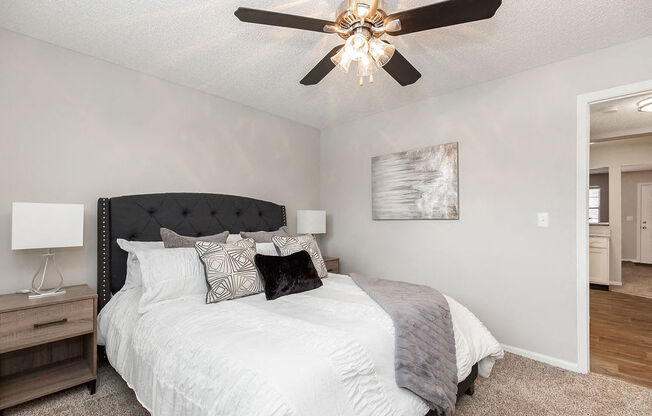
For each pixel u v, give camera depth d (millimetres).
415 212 3119
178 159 2732
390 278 3344
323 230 3496
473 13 1330
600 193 7555
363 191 3609
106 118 2352
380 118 3459
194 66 2436
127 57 2303
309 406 982
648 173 7070
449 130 2924
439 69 2479
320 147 4078
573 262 2279
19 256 1988
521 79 2527
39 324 1689
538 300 2426
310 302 1812
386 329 1442
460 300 2834
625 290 4633
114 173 2383
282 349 1178
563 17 1821
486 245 2691
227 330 1380
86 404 1774
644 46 2041
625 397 1893
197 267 2010
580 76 2266
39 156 2068
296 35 2018
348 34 1512
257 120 3346
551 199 2379
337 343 1233
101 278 2197
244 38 2055
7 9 1756
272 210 3346
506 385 2035
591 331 3047
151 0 1685
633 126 3771
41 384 1787
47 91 2105
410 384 1297
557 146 2355
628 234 7320
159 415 1301
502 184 2613
